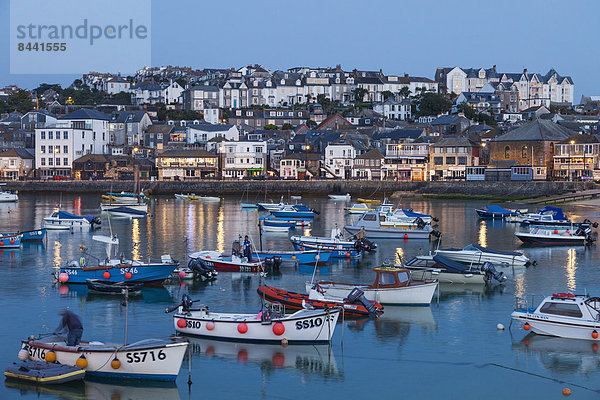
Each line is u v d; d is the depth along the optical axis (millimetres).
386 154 169125
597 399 28531
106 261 49375
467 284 48625
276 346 34031
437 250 57469
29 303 42688
